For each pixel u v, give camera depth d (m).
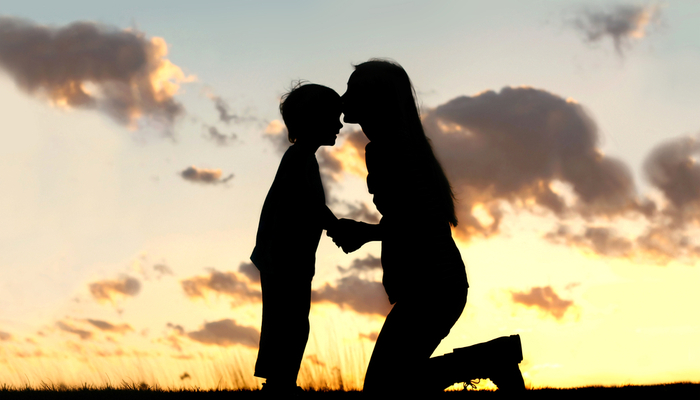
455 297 2.52
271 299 3.62
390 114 2.66
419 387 2.65
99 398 4.23
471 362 2.67
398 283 2.55
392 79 2.69
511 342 2.73
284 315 3.59
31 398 4.21
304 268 3.62
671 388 4.06
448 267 2.51
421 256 2.51
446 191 2.69
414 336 2.47
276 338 3.59
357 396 3.92
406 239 2.54
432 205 2.57
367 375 2.49
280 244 3.60
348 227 2.92
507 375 2.68
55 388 4.50
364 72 2.71
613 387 4.08
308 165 3.70
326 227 3.09
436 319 2.48
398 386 2.45
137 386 4.43
